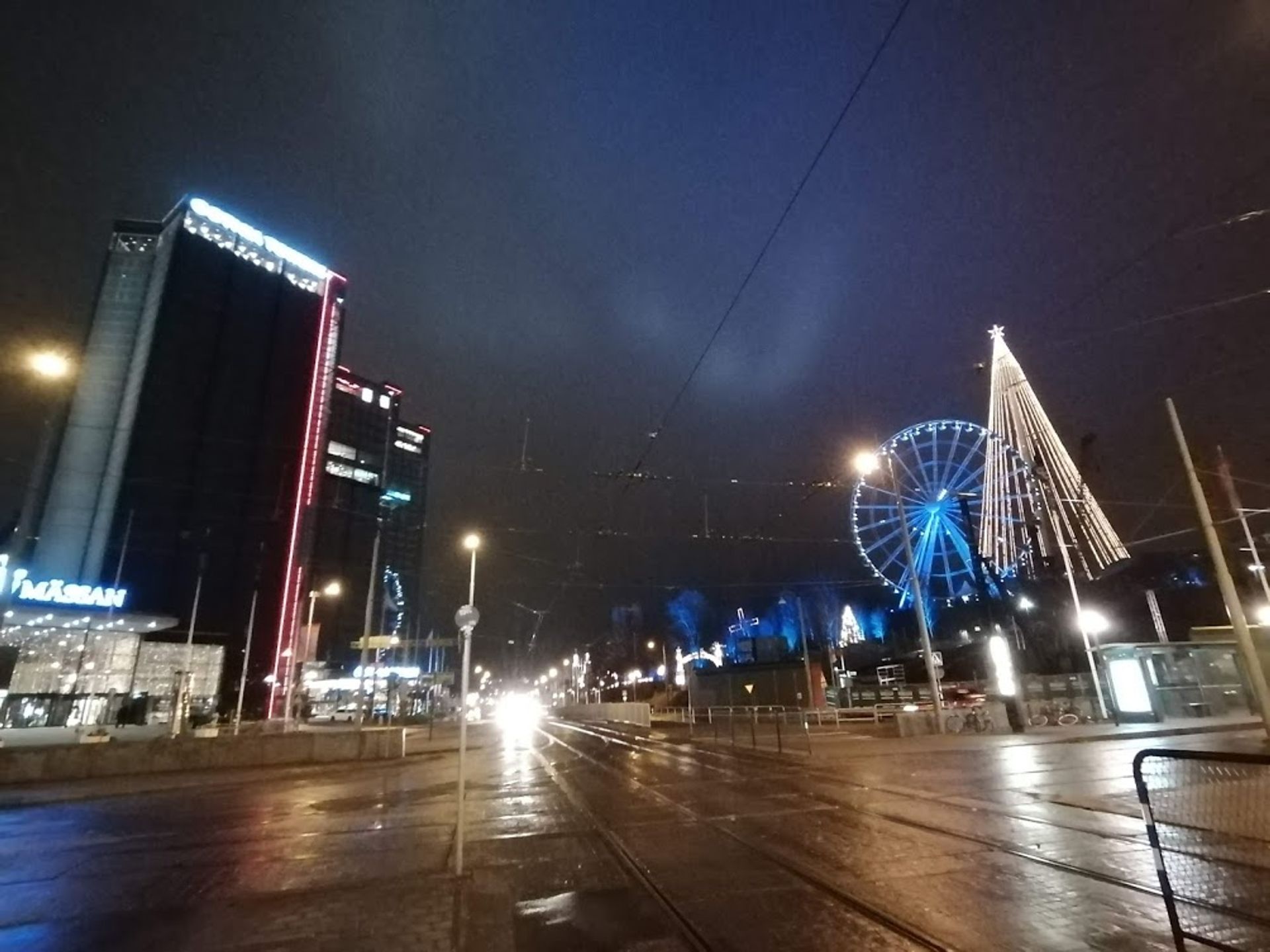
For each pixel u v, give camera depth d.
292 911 8.27
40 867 11.61
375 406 144.00
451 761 29.75
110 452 88.06
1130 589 61.78
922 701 52.72
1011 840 10.27
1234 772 7.63
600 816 14.48
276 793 20.42
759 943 6.64
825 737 32.19
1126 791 13.88
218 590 88.94
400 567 141.62
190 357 92.75
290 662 85.25
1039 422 46.41
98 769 24.34
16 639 56.97
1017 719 30.00
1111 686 31.91
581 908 8.04
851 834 11.34
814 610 105.38
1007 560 49.50
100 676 61.09
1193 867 7.73
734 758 26.09
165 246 95.56
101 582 80.06
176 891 9.61
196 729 50.94
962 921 6.94
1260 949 5.82
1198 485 18.97
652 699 104.25
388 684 74.88
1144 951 6.04
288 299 106.12
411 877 9.70
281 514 97.44
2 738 40.09
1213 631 35.62
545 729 60.22
